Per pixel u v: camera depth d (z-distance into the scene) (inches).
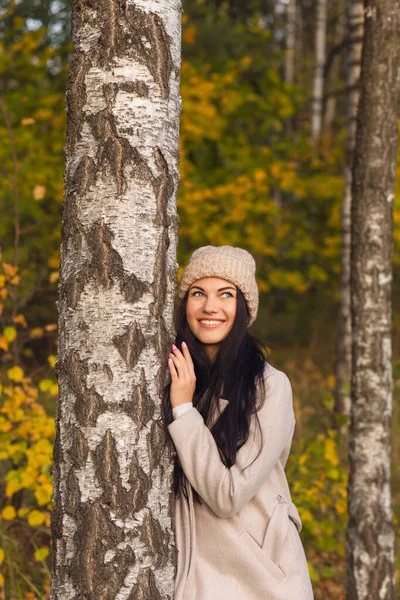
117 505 67.3
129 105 68.1
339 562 169.8
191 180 257.8
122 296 68.1
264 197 267.1
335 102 626.8
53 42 314.2
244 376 78.4
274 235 292.4
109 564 67.1
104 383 67.6
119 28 68.1
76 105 68.7
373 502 131.2
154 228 69.6
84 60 68.5
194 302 81.4
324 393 275.1
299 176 311.4
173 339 73.9
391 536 131.7
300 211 321.7
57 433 69.7
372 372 132.0
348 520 134.6
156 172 69.5
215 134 256.4
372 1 127.3
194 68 258.8
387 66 128.0
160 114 69.6
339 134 367.6
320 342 378.9
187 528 75.3
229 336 80.1
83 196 68.4
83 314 68.1
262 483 75.4
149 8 68.9
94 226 68.1
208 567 75.5
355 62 217.5
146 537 68.7
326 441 146.6
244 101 265.3
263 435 76.0
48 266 258.1
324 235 320.8
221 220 258.7
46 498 121.4
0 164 239.5
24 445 125.0
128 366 68.2
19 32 270.2
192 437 72.1
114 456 67.4
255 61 294.8
